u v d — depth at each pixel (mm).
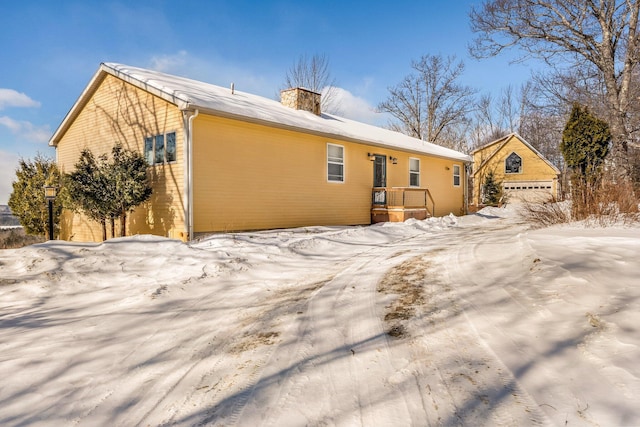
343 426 1816
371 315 3428
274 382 2314
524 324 2873
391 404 1991
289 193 11008
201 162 8891
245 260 6297
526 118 38969
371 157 14055
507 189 28641
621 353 2248
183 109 8445
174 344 3074
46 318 3889
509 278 4020
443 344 2709
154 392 2291
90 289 5047
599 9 13828
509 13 14969
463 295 3738
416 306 3564
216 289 4895
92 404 2182
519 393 2008
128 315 3893
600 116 14594
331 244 8188
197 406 2094
